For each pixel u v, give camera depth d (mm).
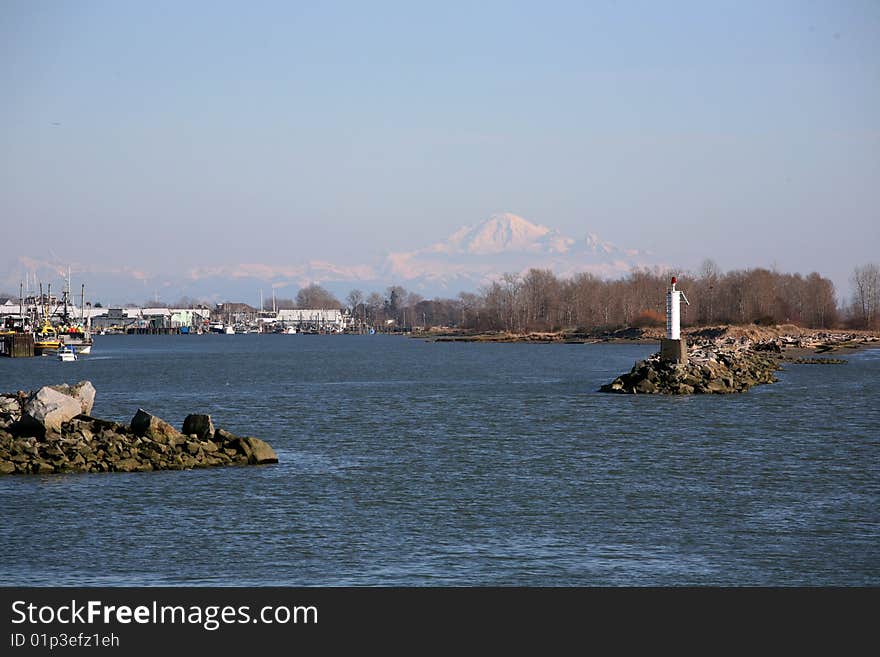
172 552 58688
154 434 89688
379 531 63500
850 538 61375
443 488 77938
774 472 85250
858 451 97688
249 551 58938
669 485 79188
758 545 59875
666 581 53688
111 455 85688
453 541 61031
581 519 66750
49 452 84938
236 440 92062
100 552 58688
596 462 91500
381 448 101812
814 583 53281
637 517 67312
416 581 53750
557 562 56719
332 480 81312
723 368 186500
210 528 64312
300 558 57562
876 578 53969
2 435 87000
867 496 74250
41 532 63094
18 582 53594
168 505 70938
